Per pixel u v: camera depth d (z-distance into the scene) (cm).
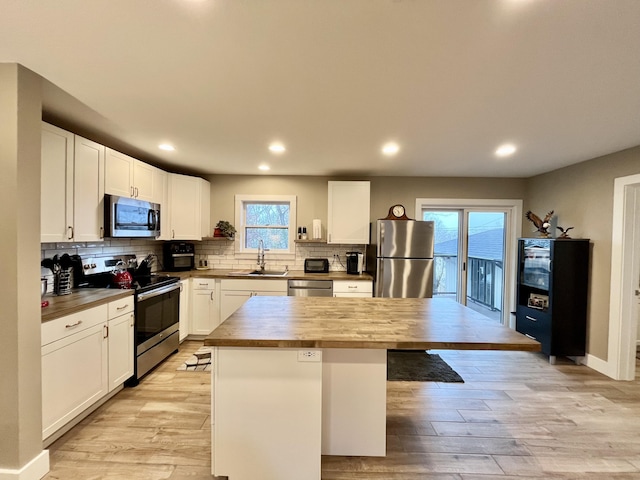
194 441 211
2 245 165
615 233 319
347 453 198
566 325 351
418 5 120
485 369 338
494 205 468
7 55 156
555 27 132
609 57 154
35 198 175
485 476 184
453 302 253
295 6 121
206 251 472
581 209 364
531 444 213
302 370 171
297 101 209
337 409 197
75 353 217
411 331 175
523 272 404
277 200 470
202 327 408
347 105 215
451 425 234
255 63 163
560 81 179
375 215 470
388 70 169
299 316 206
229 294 405
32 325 174
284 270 467
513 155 340
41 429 180
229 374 171
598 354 336
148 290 304
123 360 270
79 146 255
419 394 282
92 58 159
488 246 484
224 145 315
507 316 482
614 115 226
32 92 173
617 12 122
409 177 468
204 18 129
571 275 350
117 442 209
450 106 214
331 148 321
